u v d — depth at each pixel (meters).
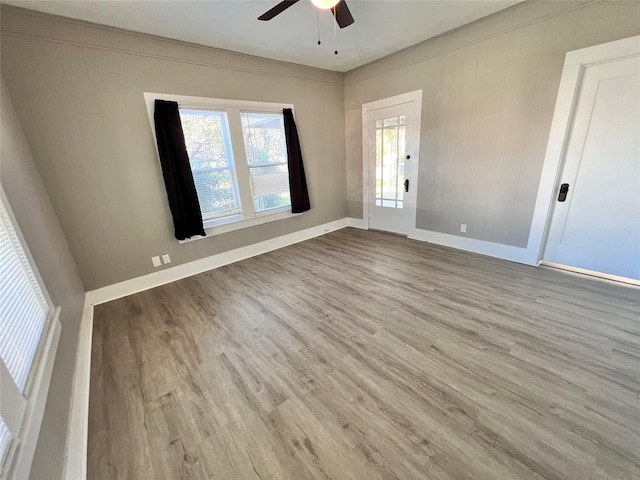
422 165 3.86
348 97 4.56
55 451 1.15
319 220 4.76
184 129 3.12
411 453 1.25
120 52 2.57
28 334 1.30
